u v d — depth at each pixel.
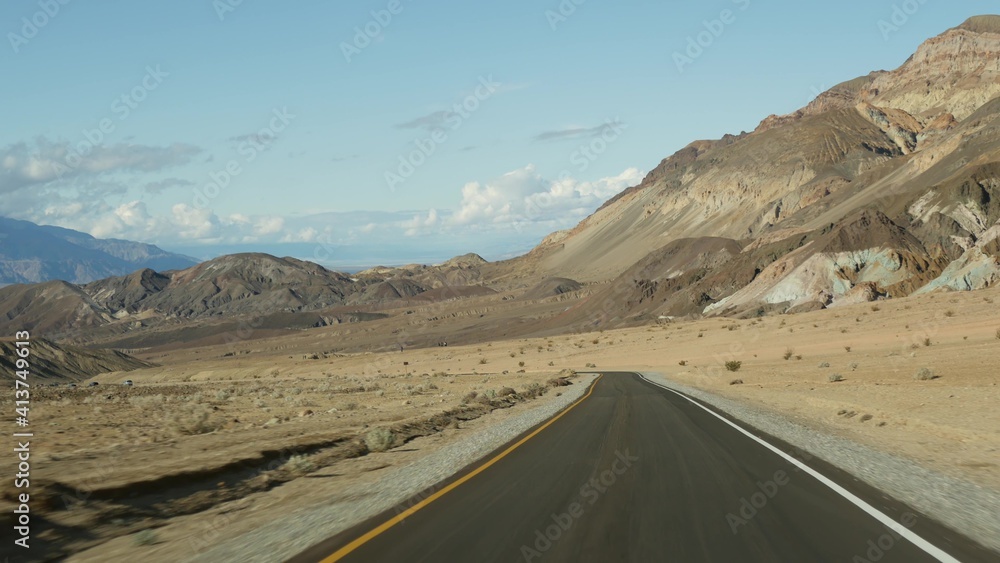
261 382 89.31
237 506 10.71
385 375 93.81
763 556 6.85
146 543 8.40
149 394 57.03
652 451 14.39
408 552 7.23
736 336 99.94
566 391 40.75
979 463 12.66
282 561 7.12
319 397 42.50
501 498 9.93
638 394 34.84
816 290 155.12
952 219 179.00
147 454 14.86
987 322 64.75
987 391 24.75
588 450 14.82
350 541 7.76
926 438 16.23
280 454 14.90
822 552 6.96
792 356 66.94
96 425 23.94
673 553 6.98
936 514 8.53
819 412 23.48
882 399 25.11
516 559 6.88
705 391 36.97
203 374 154.25
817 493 9.84
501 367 99.31
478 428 21.66
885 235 165.25
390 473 13.03
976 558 6.73
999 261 113.50
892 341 65.06
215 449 15.70
